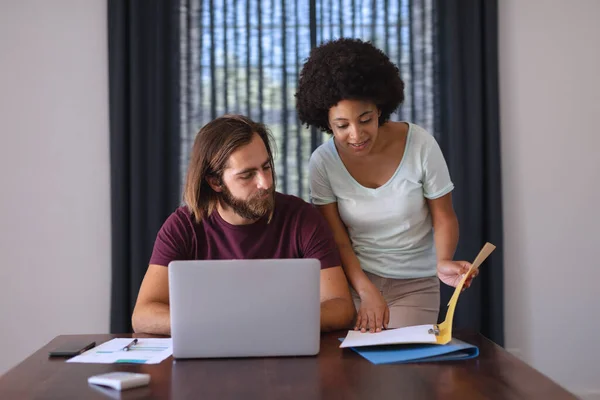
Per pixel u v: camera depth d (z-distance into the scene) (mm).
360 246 2240
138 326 1838
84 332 3414
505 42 3467
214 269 1516
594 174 3480
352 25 3420
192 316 1514
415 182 2121
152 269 1936
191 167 1906
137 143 3322
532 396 1223
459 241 3359
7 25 3391
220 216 1949
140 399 1248
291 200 2000
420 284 2236
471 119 3373
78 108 3406
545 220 3479
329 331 1787
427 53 3410
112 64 3334
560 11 3471
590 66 3479
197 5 3412
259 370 1424
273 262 1521
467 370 1396
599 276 3490
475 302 3336
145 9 3354
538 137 3479
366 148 1987
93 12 3408
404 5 3418
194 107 3414
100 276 3418
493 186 3371
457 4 3361
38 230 3400
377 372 1393
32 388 1329
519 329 3480
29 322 3398
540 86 3479
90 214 3412
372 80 1912
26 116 3396
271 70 3430
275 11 3430
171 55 3393
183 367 1458
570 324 3488
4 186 3387
